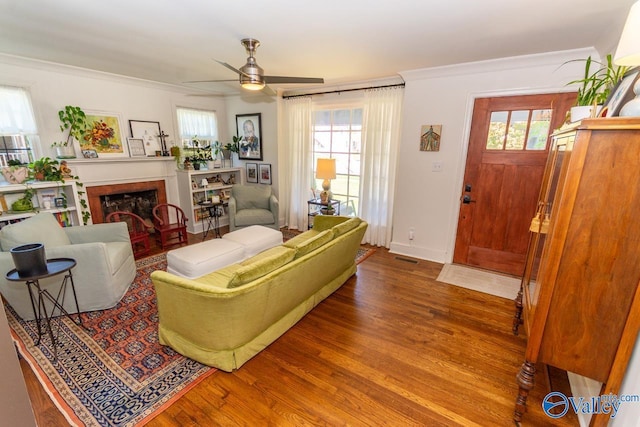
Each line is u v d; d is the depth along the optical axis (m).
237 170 5.71
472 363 2.09
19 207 3.24
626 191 1.19
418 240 4.02
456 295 3.03
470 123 3.42
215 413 1.67
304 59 3.09
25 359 2.06
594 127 1.20
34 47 2.84
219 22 2.17
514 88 3.10
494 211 3.48
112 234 3.14
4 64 3.21
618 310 1.28
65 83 3.69
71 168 3.77
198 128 5.31
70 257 2.47
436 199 3.79
